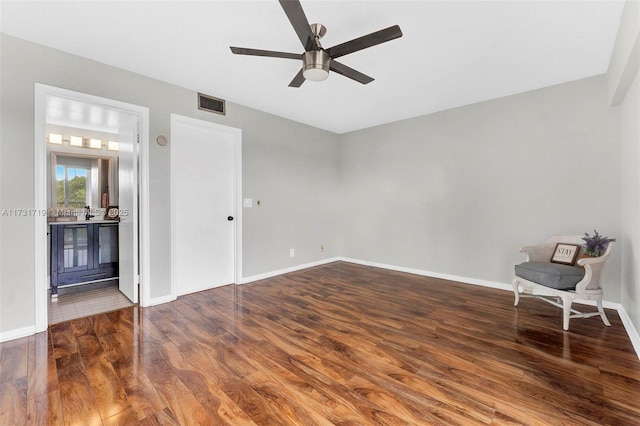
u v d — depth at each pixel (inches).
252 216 162.1
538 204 134.8
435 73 118.0
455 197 161.0
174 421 57.8
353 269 190.9
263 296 135.5
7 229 91.2
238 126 154.3
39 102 95.9
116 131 171.0
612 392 66.2
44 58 97.1
